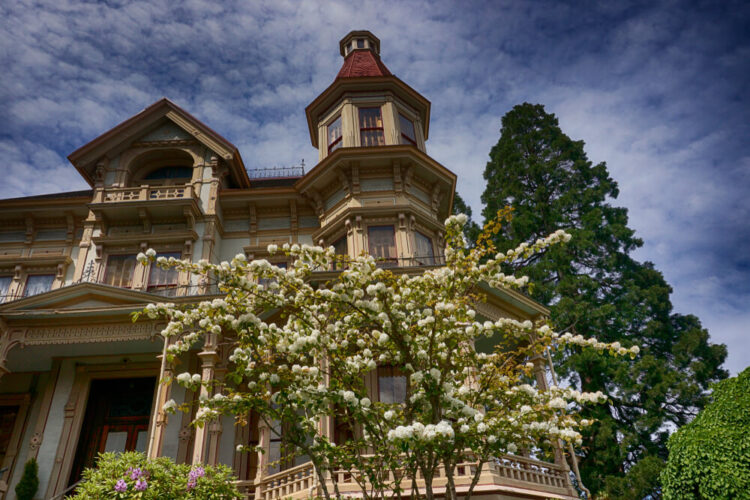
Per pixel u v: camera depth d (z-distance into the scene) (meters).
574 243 24.56
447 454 6.29
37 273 18.36
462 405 6.16
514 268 26.72
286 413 6.41
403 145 18.23
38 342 13.84
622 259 25.62
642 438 19.83
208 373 13.28
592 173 28.11
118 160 19.92
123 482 8.23
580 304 22.22
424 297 7.19
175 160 20.67
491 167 30.78
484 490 10.31
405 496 10.32
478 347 15.75
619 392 20.69
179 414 14.77
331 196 19.03
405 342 6.91
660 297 23.94
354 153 18.17
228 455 14.23
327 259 7.19
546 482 12.23
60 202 18.92
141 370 15.67
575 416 7.22
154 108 20.47
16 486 13.70
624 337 22.28
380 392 13.68
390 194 18.25
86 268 17.73
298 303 7.12
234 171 20.47
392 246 17.16
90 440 15.30
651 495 18.12
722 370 21.78
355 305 6.79
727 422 9.45
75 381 15.59
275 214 19.89
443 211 21.06
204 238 18.22
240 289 6.88
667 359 22.66
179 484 8.74
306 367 6.74
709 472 8.96
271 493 11.97
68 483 14.29
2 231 19.39
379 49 24.69
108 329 13.99
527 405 6.84
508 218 6.69
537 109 31.38
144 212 18.16
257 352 6.83
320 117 21.55
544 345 7.12
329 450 6.50
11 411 15.71
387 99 20.34
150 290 17.16
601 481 18.91
